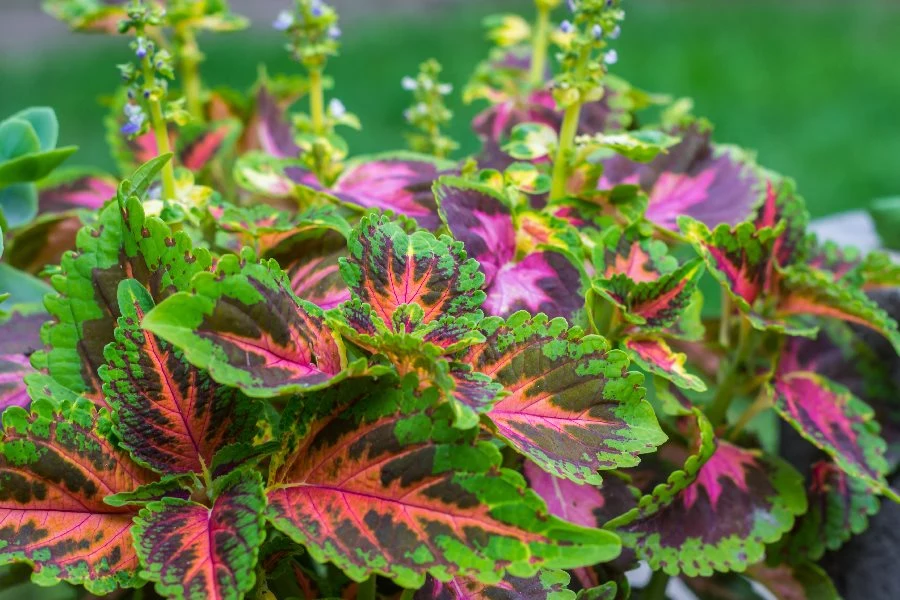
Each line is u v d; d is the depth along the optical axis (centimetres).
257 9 394
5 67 313
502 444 69
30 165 71
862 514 77
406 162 77
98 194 84
